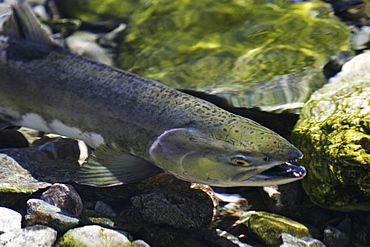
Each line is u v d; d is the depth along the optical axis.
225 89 6.00
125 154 5.03
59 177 4.97
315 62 6.37
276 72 6.27
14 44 5.63
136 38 7.56
